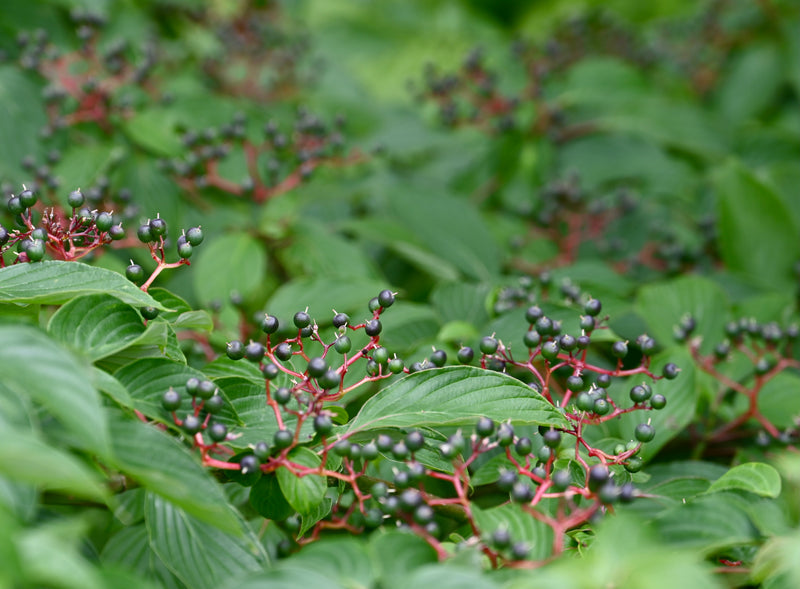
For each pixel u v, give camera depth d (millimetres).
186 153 1336
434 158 1722
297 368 1147
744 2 2131
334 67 2037
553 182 1581
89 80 1325
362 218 1548
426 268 1342
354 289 1261
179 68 1681
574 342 1117
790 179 1625
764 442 1192
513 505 1046
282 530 1130
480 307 1261
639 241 1565
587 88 1761
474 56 1607
